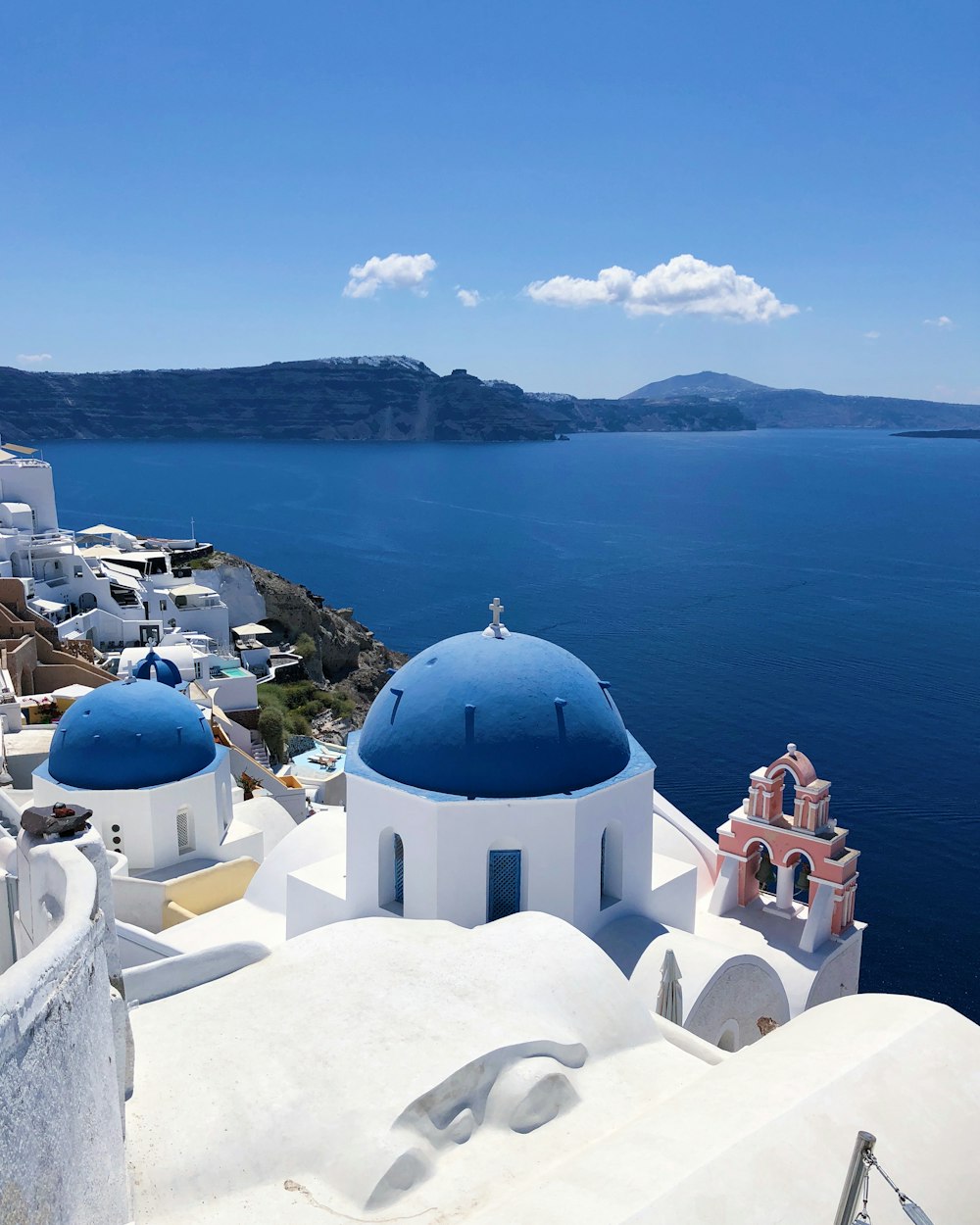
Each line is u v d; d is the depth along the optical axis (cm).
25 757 3591
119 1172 904
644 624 12531
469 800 1716
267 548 19288
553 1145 1130
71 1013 726
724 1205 916
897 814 6619
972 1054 1143
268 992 1332
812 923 2061
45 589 6938
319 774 5928
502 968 1357
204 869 2458
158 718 2572
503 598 14450
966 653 11069
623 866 1875
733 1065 1170
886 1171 980
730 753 7775
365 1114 1101
